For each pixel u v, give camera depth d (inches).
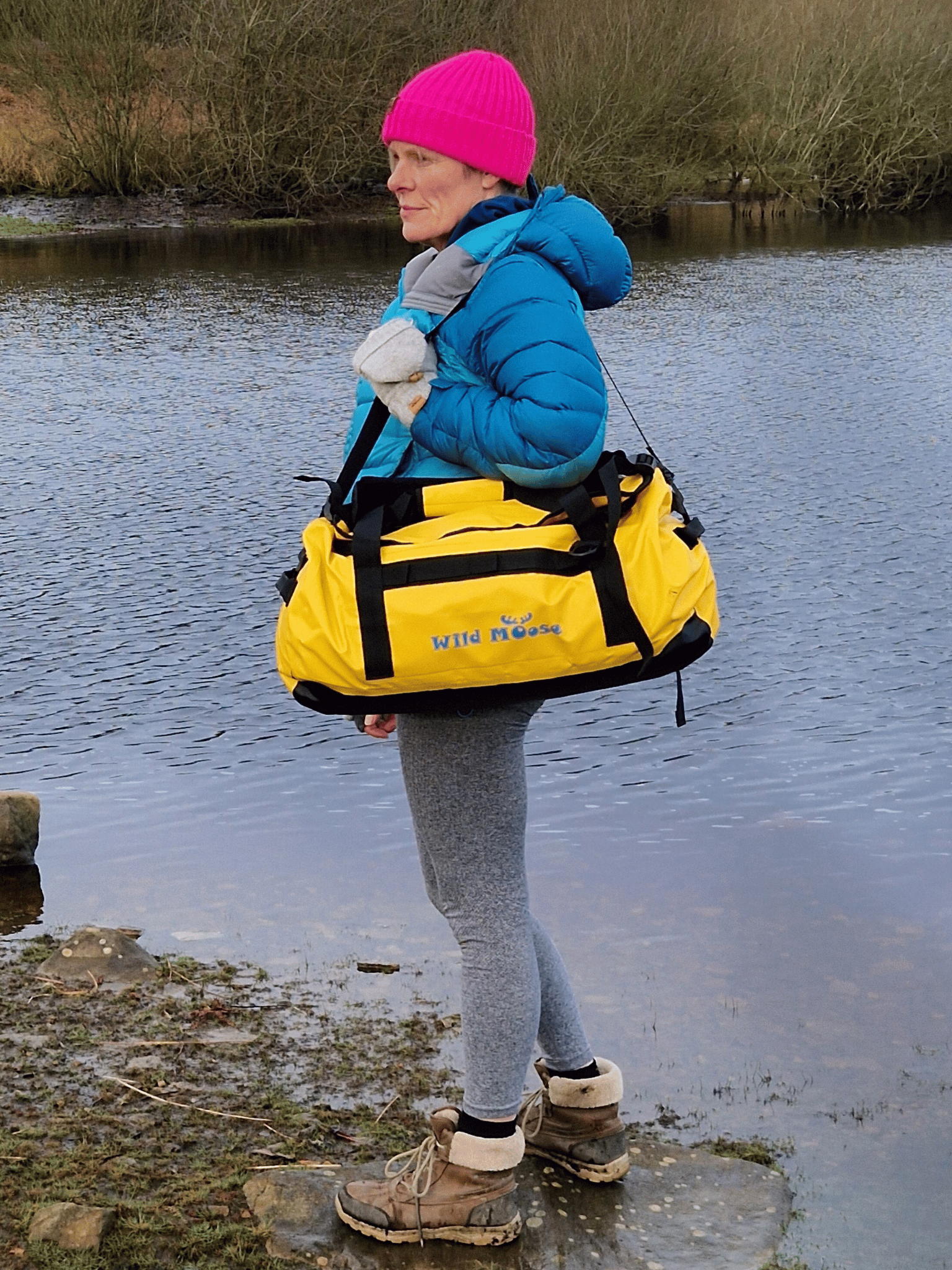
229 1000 142.6
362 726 117.6
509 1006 103.3
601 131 1023.6
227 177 1039.6
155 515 345.4
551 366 92.4
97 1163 114.9
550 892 167.6
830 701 229.3
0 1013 139.9
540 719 223.6
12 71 1084.5
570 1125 112.3
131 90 1017.5
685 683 237.9
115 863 175.3
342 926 159.5
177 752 211.2
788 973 149.3
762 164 1116.5
